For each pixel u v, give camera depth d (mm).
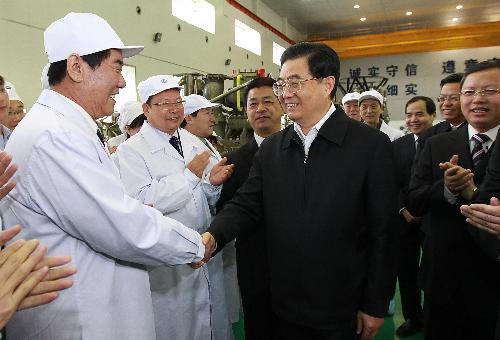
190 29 7641
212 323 1833
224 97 3340
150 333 1118
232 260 2447
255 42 10594
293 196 1239
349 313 1195
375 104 3244
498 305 1433
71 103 1001
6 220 989
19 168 926
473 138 1527
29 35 4473
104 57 1024
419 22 12805
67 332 969
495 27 11508
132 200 988
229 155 1975
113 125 3854
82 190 902
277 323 1668
